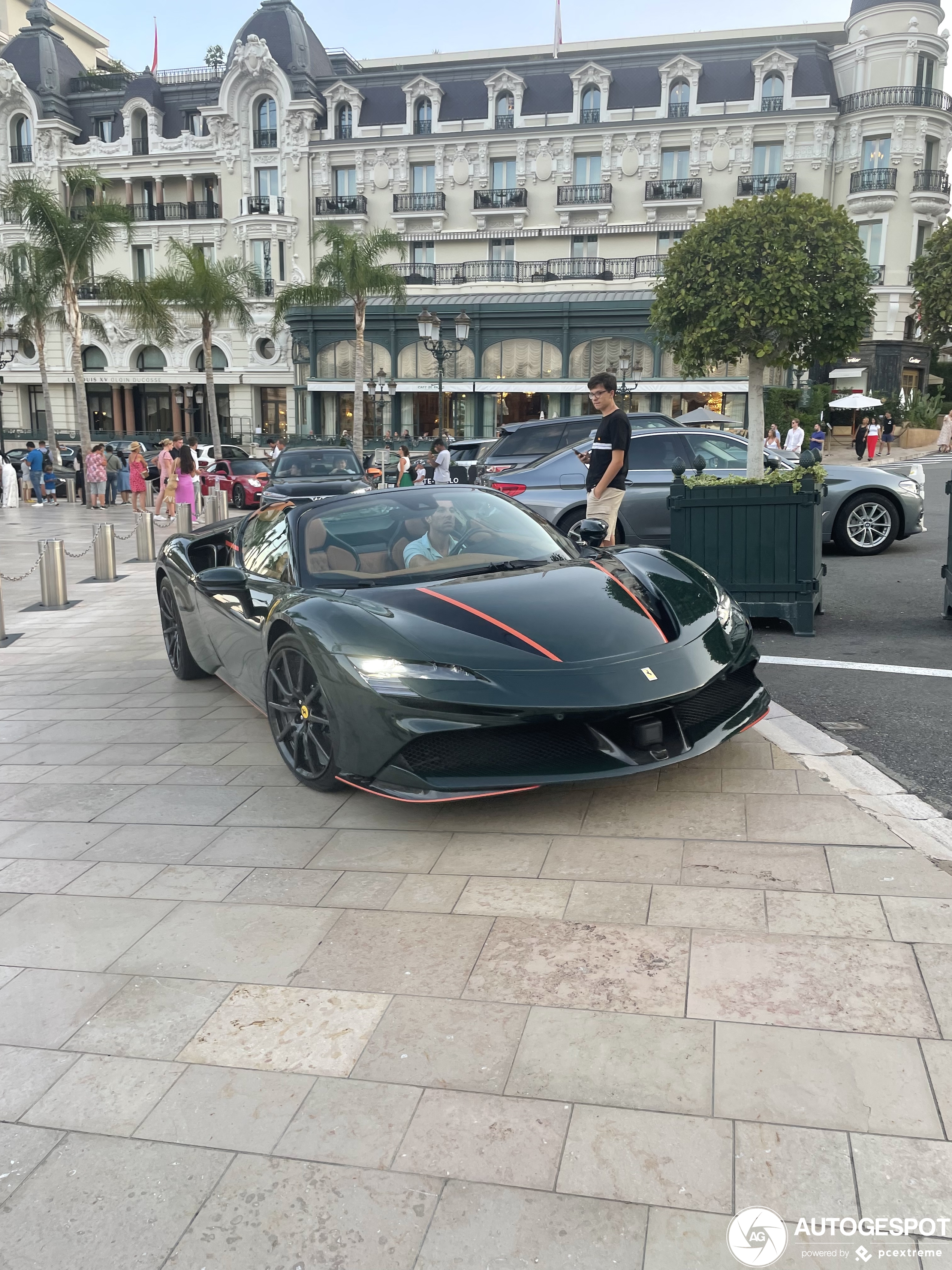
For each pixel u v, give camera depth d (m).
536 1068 2.02
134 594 10.27
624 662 3.22
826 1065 1.96
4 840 3.54
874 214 38.88
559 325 38.06
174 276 35.41
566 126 41.19
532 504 8.68
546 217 42.28
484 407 39.81
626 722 3.18
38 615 9.21
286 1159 1.83
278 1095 2.01
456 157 42.62
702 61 41.03
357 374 34.16
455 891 2.83
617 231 41.22
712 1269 1.52
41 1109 2.02
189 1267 1.60
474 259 43.16
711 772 3.58
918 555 9.62
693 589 3.79
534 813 3.34
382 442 38.19
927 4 38.03
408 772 3.16
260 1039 2.20
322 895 2.88
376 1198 1.71
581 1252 1.57
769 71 39.59
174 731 4.87
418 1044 2.13
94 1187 1.79
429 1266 1.57
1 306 34.12
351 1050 2.13
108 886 3.07
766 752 3.76
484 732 3.10
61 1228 1.70
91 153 46.88
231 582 4.26
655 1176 1.72
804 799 3.28
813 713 4.38
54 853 3.38
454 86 43.03
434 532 4.29
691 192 40.41
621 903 2.67
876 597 7.41
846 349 15.38
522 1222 1.64
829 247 14.45
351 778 3.38
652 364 37.47
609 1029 2.13
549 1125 1.86
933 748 3.84
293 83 44.00
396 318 39.56
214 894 2.95
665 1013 2.17
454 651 3.22
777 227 14.66
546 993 2.28
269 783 3.94
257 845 3.29
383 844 3.21
